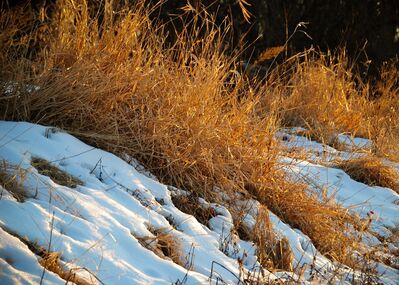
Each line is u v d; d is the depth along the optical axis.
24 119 7.82
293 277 7.23
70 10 9.02
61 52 8.48
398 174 12.11
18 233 5.58
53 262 5.38
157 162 8.25
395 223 10.28
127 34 8.77
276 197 8.88
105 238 6.09
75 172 7.17
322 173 11.03
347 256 8.39
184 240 6.95
